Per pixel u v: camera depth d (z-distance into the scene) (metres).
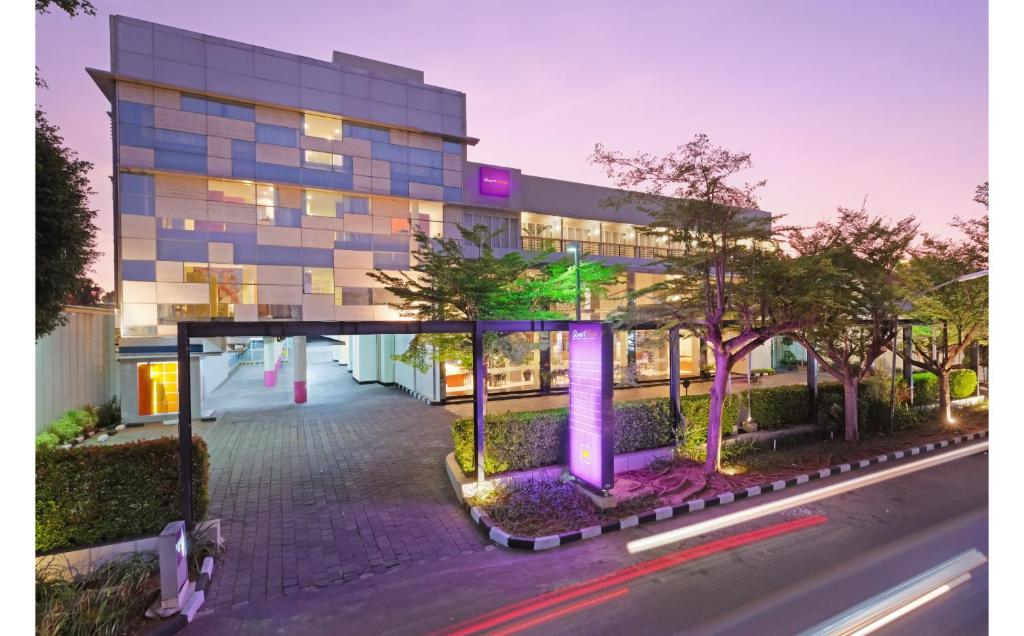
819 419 14.19
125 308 18.41
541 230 26.62
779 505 9.16
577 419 9.67
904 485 10.21
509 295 12.65
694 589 6.32
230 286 20.02
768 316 12.41
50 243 6.52
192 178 19.45
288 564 7.13
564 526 8.05
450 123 24.00
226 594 6.38
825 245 12.11
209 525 7.50
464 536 7.98
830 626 5.50
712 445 10.71
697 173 9.66
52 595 5.63
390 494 9.80
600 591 6.30
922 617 5.64
